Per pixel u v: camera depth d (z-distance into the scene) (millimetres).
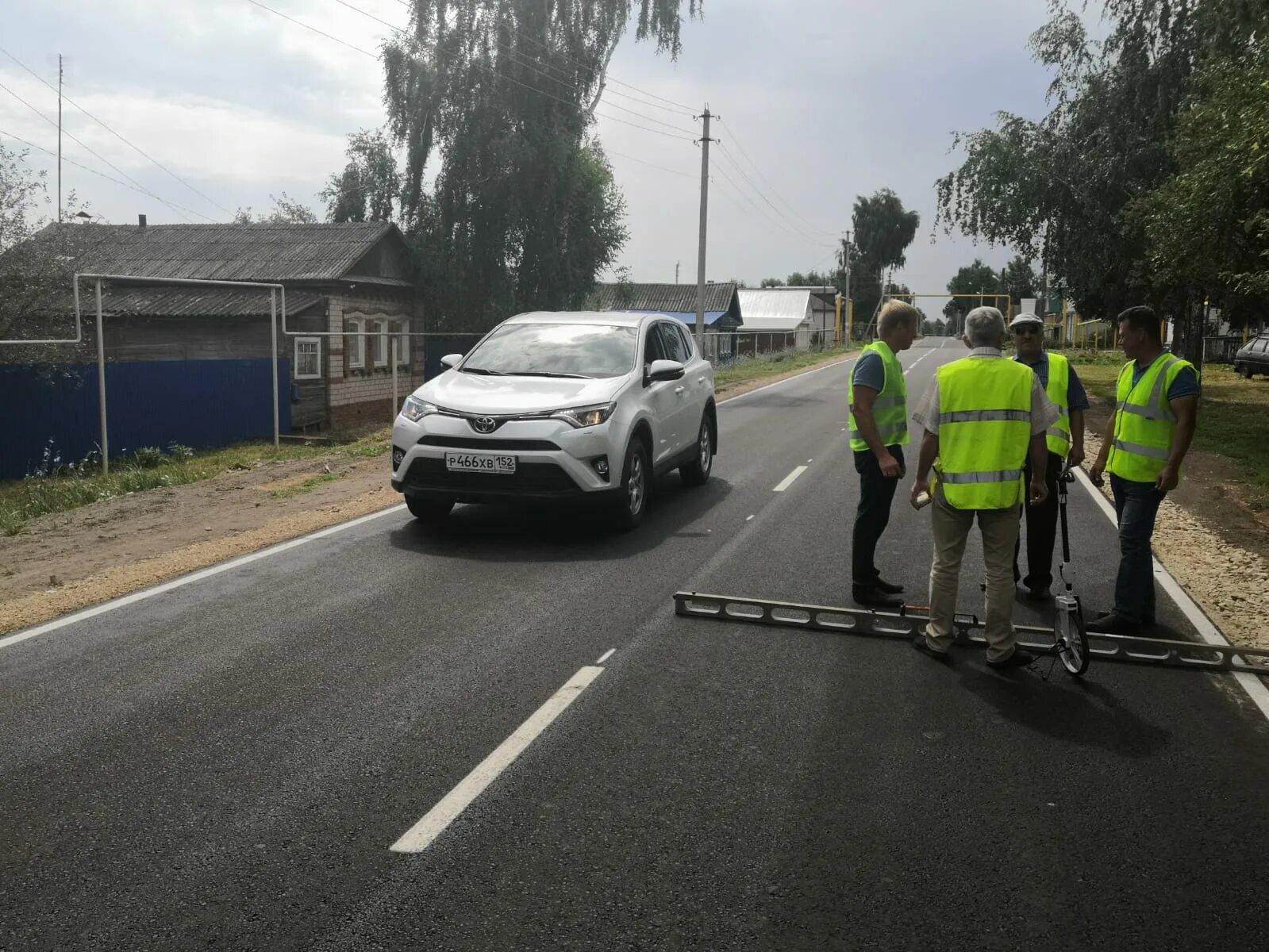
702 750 4477
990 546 5578
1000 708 5031
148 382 18578
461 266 31625
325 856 3553
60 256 18641
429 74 31219
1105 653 5836
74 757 4375
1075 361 46656
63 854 3570
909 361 47562
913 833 3748
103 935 3082
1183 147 18641
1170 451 6156
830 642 6062
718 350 45250
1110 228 24578
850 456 14250
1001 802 4008
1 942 3049
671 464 10367
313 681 5301
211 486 12453
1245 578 7785
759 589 7172
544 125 31922
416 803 3951
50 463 17141
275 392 17859
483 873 3445
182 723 4750
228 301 24406
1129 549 6250
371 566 7781
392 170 32312
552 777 4184
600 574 7547
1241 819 3898
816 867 3498
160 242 28656
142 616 6480
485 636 6059
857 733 4691
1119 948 3062
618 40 34156
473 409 8531
